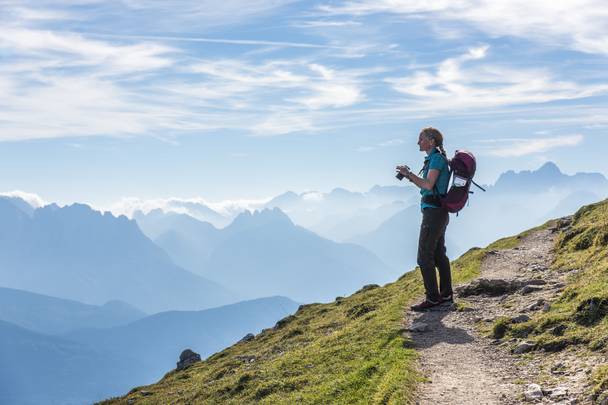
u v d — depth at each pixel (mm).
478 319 19562
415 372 14523
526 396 11836
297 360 24859
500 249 45656
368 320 26047
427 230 20547
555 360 13945
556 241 39625
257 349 48688
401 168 20047
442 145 20094
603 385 11078
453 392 12758
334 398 16203
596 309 15742
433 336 18344
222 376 39844
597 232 32281
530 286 23125
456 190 19422
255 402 20766
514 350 15438
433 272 21469
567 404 11062
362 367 17406
